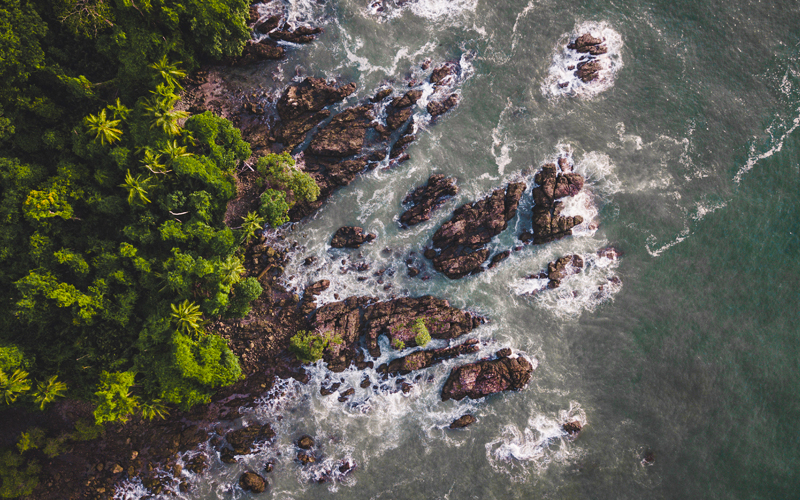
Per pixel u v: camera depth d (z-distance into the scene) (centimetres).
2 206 4700
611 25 5859
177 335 4834
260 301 5719
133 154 4931
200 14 4925
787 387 5597
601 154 5856
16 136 4834
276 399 5797
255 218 5297
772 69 5822
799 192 5731
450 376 5812
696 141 5841
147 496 5741
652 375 5762
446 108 5850
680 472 5678
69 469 5631
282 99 5744
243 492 5775
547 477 5778
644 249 5844
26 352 4931
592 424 5788
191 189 5038
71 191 4906
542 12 5853
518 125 5856
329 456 5797
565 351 5831
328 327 5697
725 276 5753
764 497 5525
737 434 5619
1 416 5488
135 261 4856
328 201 5872
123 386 4812
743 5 5834
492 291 5881
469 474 5794
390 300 5841
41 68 4738
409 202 5884
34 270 4756
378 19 5828
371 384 5819
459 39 5847
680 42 5856
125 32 4800
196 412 5709
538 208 5797
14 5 4497
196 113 5688
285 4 5728
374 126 5819
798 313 5641
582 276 5859
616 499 5744
